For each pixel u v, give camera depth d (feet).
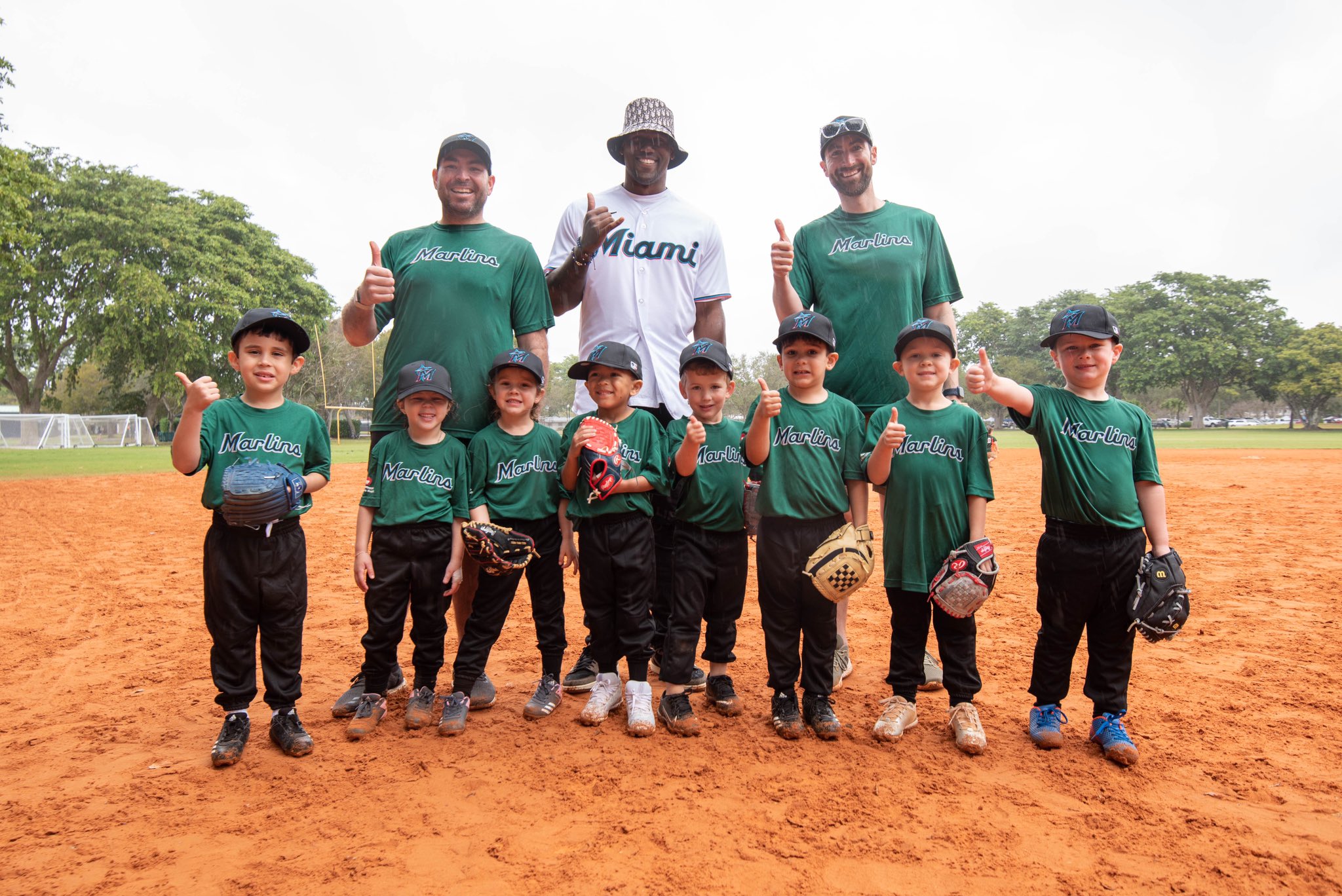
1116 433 11.39
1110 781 10.23
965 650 11.78
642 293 15.25
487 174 13.97
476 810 9.37
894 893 7.55
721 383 12.98
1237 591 21.91
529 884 7.70
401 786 10.10
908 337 12.47
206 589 11.23
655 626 14.89
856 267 15.20
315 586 24.16
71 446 139.23
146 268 140.77
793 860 8.14
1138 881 7.79
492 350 13.73
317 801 9.66
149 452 115.85
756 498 12.45
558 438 13.78
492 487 13.12
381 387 13.74
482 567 12.09
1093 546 11.26
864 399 15.29
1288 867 8.04
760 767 10.71
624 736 11.97
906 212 15.44
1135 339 248.73
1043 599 11.71
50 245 139.64
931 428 12.20
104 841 8.68
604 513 12.64
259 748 11.50
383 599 12.22
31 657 16.65
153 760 11.13
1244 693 13.67
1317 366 223.30
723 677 13.25
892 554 12.16
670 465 13.01
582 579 13.01
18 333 150.41
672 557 13.66
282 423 12.00
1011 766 10.72
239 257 153.79
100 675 15.42
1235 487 52.60
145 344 146.20
